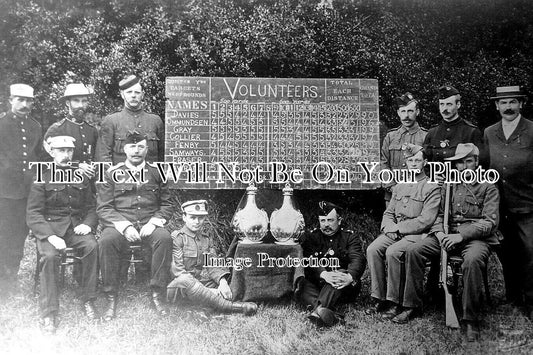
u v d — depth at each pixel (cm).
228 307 419
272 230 429
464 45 461
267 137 444
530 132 448
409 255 423
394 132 452
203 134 438
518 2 465
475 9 463
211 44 442
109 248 408
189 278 417
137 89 433
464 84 457
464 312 419
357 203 443
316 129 447
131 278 416
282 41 448
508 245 443
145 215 423
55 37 431
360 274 427
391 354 412
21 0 429
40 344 395
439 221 434
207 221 429
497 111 454
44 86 429
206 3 442
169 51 440
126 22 437
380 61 456
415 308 422
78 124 428
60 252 404
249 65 446
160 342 402
